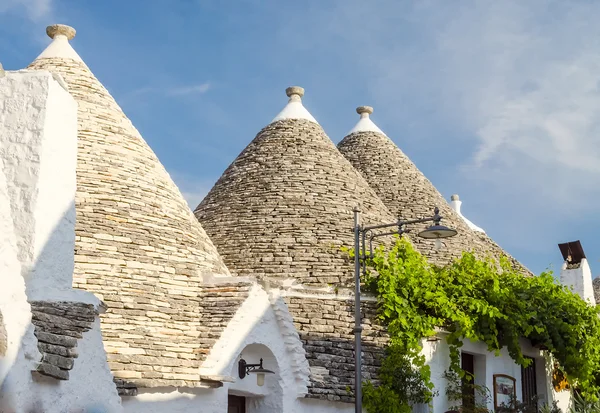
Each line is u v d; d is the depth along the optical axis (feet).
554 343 67.87
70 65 58.29
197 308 50.21
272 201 65.51
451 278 62.49
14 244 31.91
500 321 63.31
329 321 57.26
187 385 45.34
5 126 39.50
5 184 32.22
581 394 74.79
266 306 50.83
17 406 30.63
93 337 36.73
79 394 35.01
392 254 61.16
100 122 55.36
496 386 64.28
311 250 61.67
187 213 56.54
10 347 30.60
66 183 40.40
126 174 53.57
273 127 72.49
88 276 47.32
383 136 84.79
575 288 87.51
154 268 50.16
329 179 67.72
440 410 59.41
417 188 79.46
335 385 53.47
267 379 51.34
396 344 57.62
